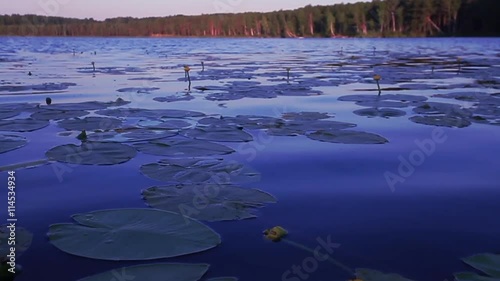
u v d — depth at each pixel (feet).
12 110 19.06
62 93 26.11
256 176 10.73
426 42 117.39
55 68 46.80
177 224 7.80
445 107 20.68
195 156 12.22
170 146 13.05
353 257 7.28
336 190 10.24
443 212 9.12
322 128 15.96
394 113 19.42
